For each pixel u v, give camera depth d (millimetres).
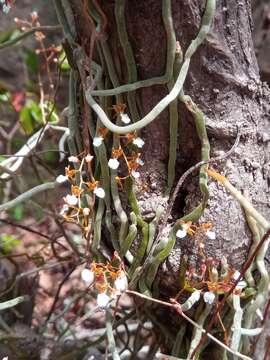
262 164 295
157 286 306
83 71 285
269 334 329
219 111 281
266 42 515
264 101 295
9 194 604
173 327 333
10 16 767
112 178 290
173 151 286
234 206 282
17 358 391
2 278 429
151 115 259
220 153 285
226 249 287
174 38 260
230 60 275
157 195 296
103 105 287
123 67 277
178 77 260
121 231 294
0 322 388
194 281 290
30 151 389
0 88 552
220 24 270
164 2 252
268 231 265
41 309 510
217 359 322
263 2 533
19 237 574
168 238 286
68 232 525
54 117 462
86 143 294
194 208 288
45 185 315
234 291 287
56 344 405
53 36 683
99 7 262
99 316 499
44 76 649
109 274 297
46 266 428
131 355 378
